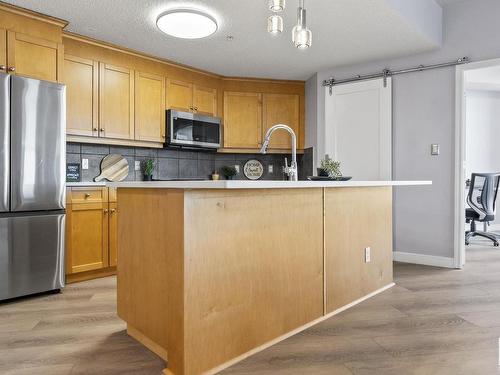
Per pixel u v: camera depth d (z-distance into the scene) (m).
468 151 6.06
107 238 3.30
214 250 1.63
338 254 2.36
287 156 5.17
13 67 2.68
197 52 3.75
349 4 2.75
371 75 4.03
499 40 3.37
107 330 2.08
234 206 1.72
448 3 3.59
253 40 3.43
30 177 2.65
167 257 1.64
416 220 3.82
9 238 2.56
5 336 2.00
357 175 4.14
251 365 1.68
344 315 2.29
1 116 2.50
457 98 3.56
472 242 5.01
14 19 2.71
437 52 3.69
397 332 2.02
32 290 2.67
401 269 3.51
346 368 1.64
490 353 1.77
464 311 2.34
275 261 1.93
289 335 1.99
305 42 2.09
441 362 1.68
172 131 3.97
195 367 1.56
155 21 3.01
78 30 3.19
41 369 1.64
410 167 3.84
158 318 1.73
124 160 4.02
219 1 2.67
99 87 3.47
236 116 4.64
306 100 4.81
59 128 2.81
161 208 1.68
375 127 4.02
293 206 2.03
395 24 3.10
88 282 3.14
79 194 3.12
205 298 1.60
